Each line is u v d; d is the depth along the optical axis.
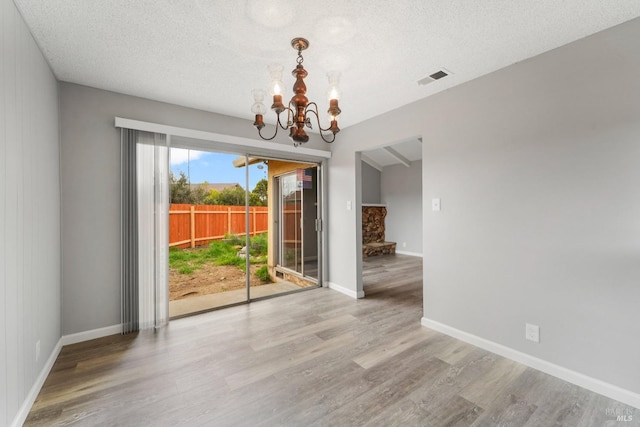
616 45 1.70
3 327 1.33
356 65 2.18
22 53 1.59
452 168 2.56
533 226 2.04
